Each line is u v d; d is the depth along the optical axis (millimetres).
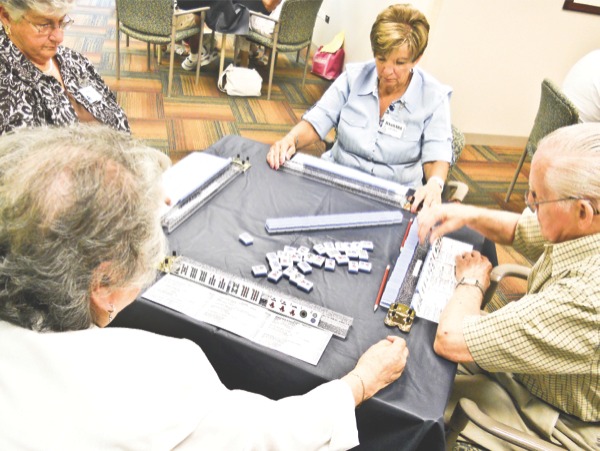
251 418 668
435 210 1422
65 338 600
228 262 1185
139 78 4117
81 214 554
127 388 590
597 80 2750
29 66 1417
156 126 3436
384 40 1622
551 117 2613
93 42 4684
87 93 1661
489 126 3979
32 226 546
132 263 621
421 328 1090
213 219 1333
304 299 1109
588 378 1018
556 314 933
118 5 3674
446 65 3623
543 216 1025
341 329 1036
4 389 562
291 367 951
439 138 1838
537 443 977
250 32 4102
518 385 1209
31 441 538
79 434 549
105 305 651
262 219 1367
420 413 900
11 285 565
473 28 3496
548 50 3672
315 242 1310
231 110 3852
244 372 1015
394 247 1336
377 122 1861
